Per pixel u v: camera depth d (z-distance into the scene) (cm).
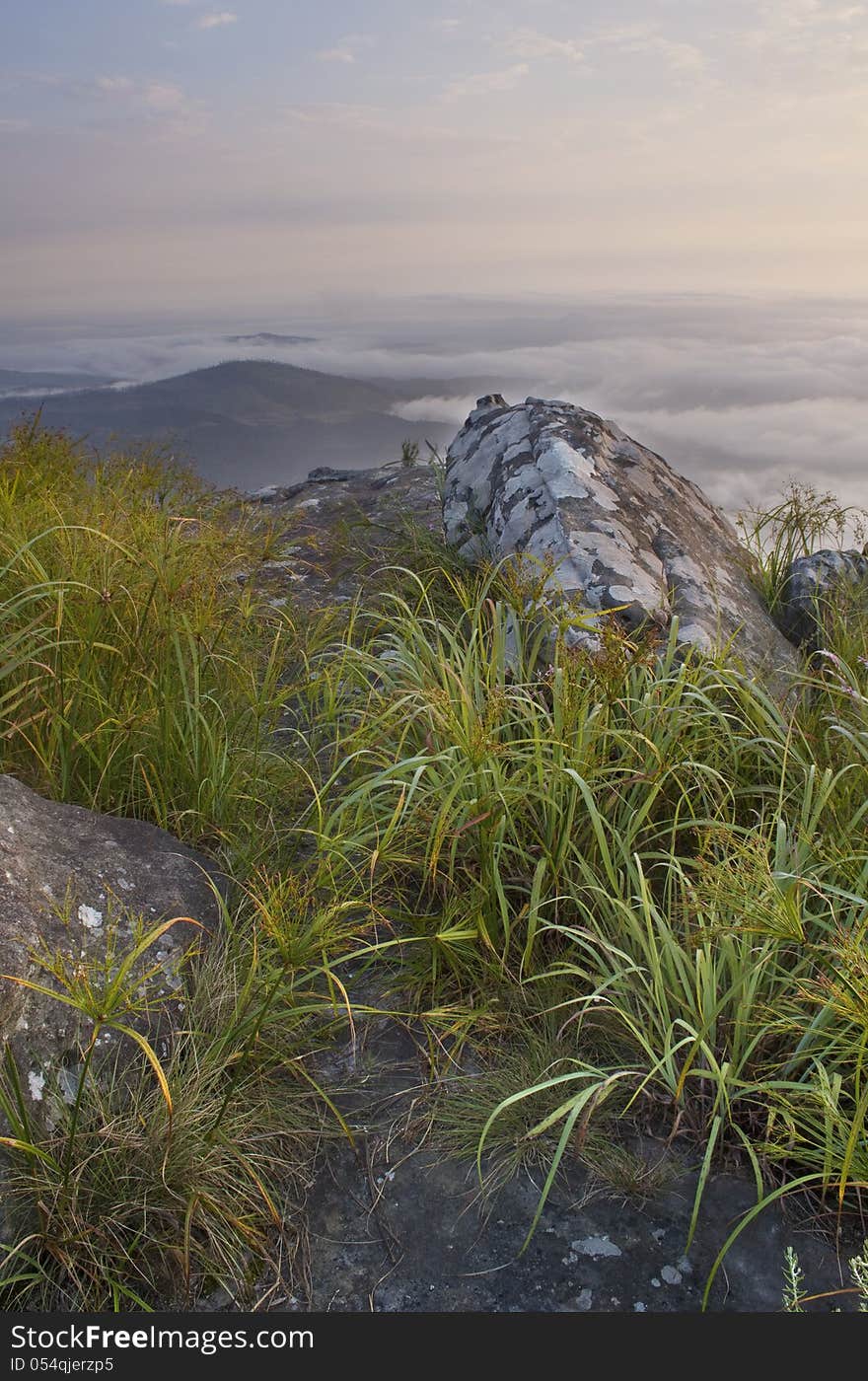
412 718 355
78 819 320
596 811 289
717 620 450
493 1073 270
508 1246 231
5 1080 226
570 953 299
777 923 241
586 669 371
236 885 329
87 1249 214
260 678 462
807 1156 234
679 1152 253
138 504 566
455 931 290
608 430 607
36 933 255
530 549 495
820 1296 202
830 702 388
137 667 385
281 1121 254
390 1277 224
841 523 577
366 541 675
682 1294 219
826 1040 257
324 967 262
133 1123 233
